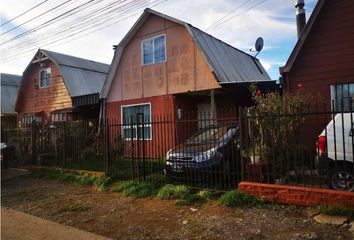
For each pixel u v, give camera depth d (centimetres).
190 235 630
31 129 1520
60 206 908
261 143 833
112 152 1234
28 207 930
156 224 707
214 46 1645
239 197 759
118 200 913
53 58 2247
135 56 1772
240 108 835
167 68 1648
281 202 732
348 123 755
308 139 1003
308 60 1194
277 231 604
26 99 2519
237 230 627
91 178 1136
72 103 2042
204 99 1709
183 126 1243
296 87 1210
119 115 1822
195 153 930
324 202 677
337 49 1142
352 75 1114
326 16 1163
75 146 1318
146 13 1684
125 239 641
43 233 702
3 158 1595
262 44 1950
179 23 1586
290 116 782
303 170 773
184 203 807
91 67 2448
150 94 1706
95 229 711
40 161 1439
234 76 1622
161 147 1250
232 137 887
